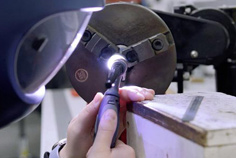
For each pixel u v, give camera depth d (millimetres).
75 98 1763
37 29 375
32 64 398
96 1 391
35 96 424
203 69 1812
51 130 1190
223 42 812
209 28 804
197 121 393
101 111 513
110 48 626
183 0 1149
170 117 423
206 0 1164
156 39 628
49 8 364
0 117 387
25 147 2609
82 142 602
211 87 1630
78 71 650
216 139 356
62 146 667
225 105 478
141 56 625
